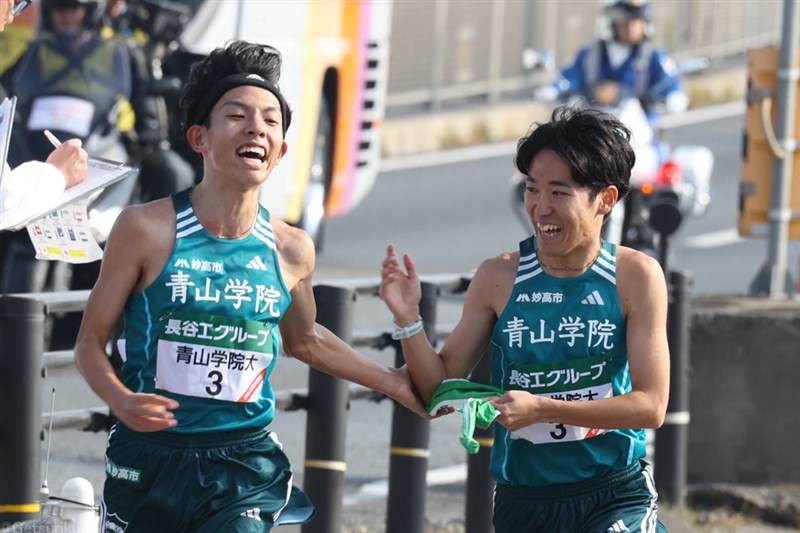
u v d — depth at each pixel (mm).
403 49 84125
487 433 21500
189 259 13594
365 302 41781
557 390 14289
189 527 13844
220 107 13617
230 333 13641
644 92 42969
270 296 13836
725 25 98125
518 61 88625
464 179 71188
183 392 13570
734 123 85812
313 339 14953
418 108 84375
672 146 77250
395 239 56594
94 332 13656
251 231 13836
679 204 41281
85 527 15727
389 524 21391
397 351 21859
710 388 27156
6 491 16547
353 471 27562
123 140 32438
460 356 14898
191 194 13836
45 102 31703
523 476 14547
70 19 32688
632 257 14367
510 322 14461
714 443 27156
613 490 14453
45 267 30453
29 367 16609
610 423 13961
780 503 25438
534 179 14141
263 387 13992
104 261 13719
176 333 13547
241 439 13867
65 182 14141
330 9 42594
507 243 57250
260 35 39938
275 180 40750
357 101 44875
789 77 33406
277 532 21047
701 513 25547
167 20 34469
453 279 22391
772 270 33812
